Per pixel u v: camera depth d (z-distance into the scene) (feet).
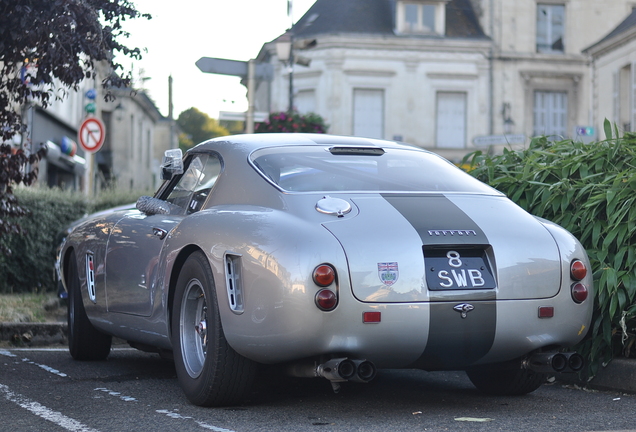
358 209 12.35
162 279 14.14
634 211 15.26
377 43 112.27
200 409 12.91
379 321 11.40
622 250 15.19
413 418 12.35
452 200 13.19
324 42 111.86
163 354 15.96
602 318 15.06
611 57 101.45
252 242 11.98
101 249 17.02
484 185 14.42
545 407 13.50
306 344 11.36
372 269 11.45
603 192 16.07
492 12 115.34
